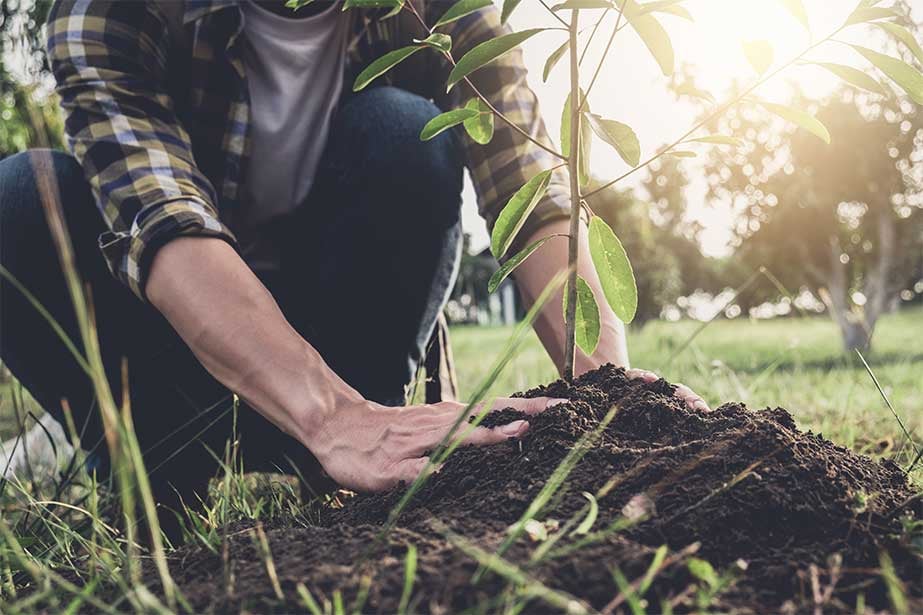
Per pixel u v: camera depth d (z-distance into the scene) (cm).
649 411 131
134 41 158
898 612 89
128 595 93
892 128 1354
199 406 191
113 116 151
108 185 145
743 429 124
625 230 2317
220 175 177
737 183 1442
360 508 128
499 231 134
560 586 92
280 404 133
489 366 561
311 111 186
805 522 109
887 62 115
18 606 96
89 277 176
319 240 193
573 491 114
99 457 194
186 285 134
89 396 189
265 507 184
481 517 110
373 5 129
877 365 594
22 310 176
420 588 92
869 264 1467
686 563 96
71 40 156
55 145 686
